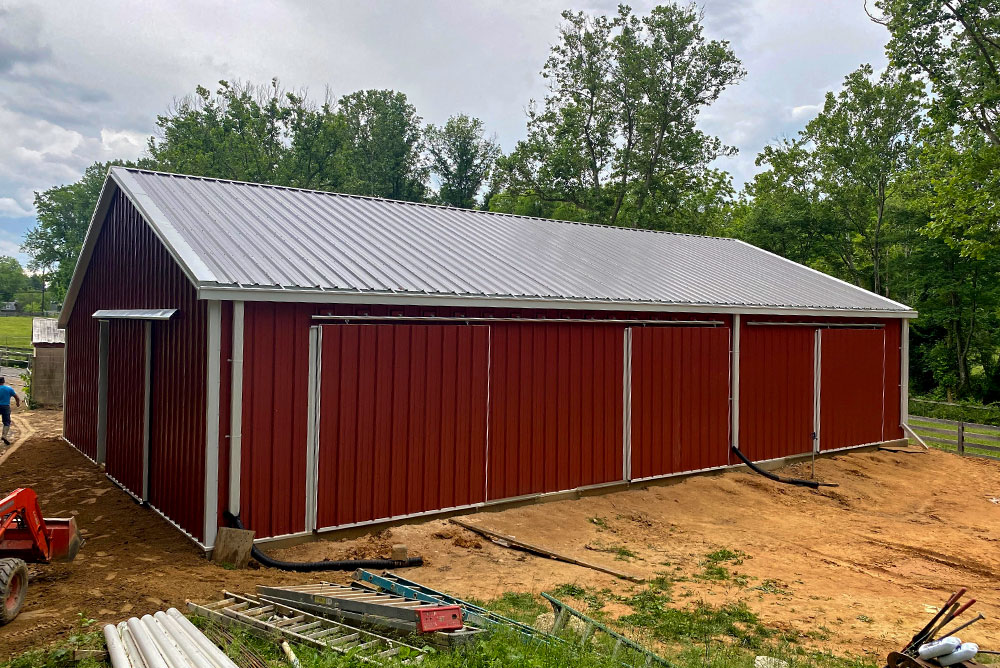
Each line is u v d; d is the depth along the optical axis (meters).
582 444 13.36
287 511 9.82
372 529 10.66
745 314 16.23
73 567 8.43
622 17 43.78
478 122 55.47
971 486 17.28
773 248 41.00
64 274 78.31
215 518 9.21
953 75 26.81
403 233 14.12
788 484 15.72
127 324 13.14
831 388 18.48
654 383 14.53
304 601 7.21
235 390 9.24
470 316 11.76
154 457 11.55
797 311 17.09
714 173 51.03
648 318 14.51
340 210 14.47
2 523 7.11
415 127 55.66
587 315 13.41
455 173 55.44
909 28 26.75
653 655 6.37
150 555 9.18
